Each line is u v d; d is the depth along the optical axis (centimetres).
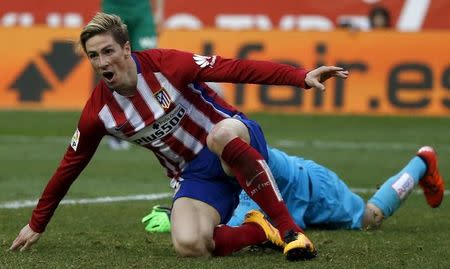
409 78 3912
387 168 2527
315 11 4700
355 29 3981
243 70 1255
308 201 1505
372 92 3922
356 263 1198
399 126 3638
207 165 1294
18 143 3138
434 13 4653
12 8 4875
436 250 1327
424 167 1608
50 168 2509
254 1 4738
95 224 1631
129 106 1267
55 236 1485
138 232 1543
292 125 3634
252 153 1238
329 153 2859
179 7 4772
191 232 1232
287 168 1464
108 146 3112
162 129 1284
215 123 1302
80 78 4044
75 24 4847
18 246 1344
